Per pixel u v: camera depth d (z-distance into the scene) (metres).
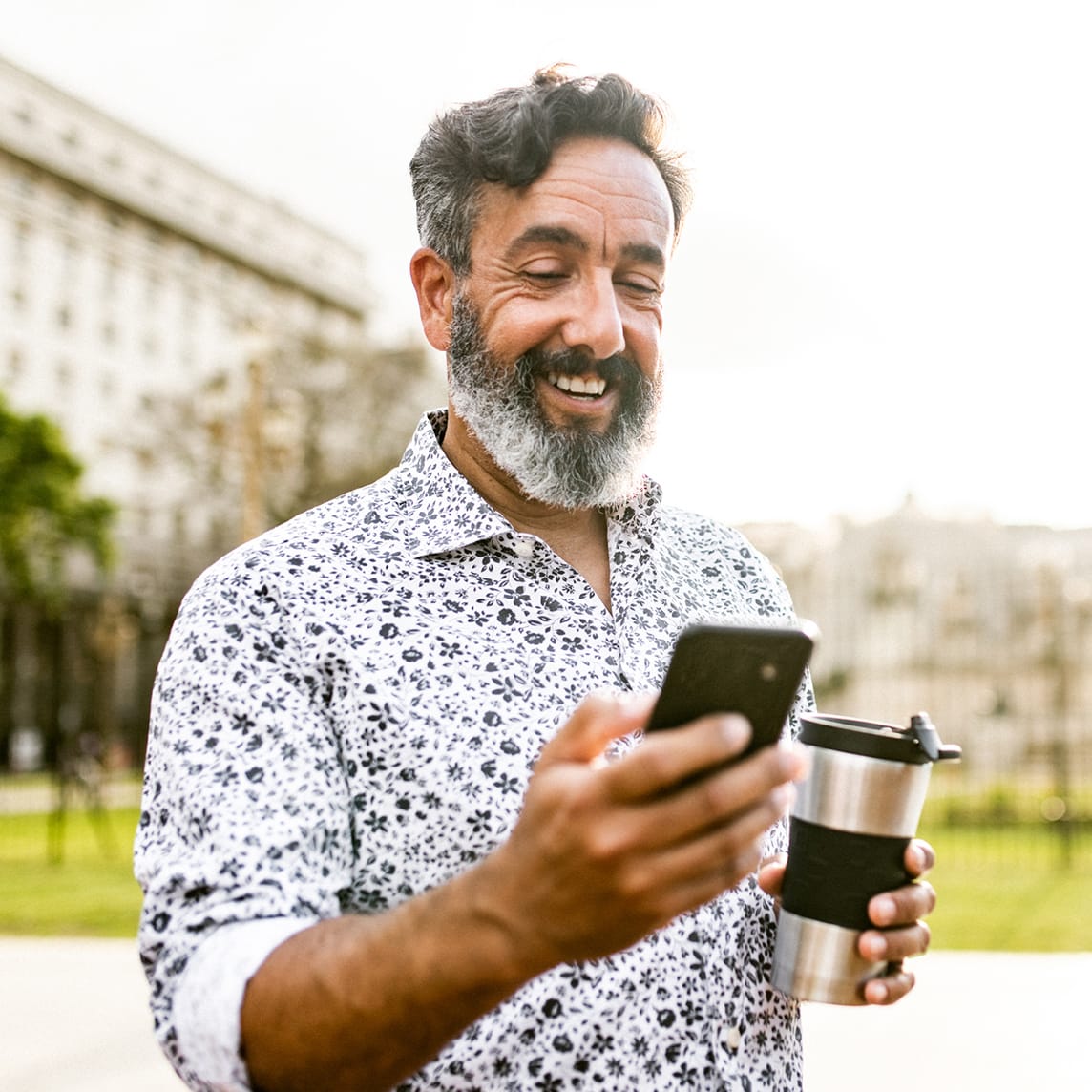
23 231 39.88
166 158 44.97
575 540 1.48
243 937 0.95
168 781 1.11
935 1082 4.22
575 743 0.76
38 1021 5.05
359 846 1.16
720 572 1.58
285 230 50.44
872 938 1.14
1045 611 30.30
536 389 1.34
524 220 1.33
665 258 1.40
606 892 0.72
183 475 35.66
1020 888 9.38
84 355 41.69
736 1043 1.22
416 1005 0.81
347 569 1.24
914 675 31.91
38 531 30.56
